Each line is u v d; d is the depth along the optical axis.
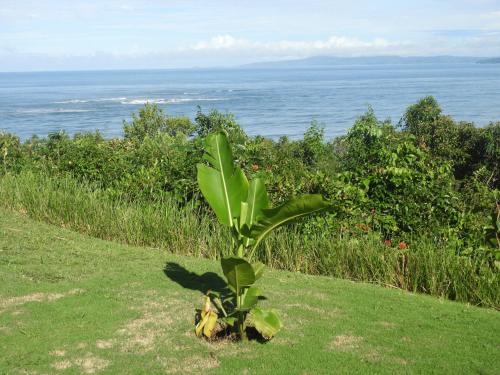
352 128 12.99
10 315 5.06
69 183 9.91
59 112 93.88
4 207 9.90
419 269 6.57
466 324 5.28
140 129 26.50
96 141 12.16
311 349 4.57
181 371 4.17
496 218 6.82
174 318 5.09
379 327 5.10
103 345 4.54
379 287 6.51
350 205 7.66
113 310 5.23
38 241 7.71
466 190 10.95
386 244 7.21
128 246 7.99
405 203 7.49
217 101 121.12
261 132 67.00
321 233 7.52
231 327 4.88
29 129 68.56
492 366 4.35
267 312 4.72
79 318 5.02
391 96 132.12
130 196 9.30
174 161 9.31
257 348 4.59
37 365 4.19
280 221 4.65
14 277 6.10
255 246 4.95
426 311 5.62
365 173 8.16
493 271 6.32
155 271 6.59
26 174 10.77
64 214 9.01
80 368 4.17
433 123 18.22
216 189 5.20
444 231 7.22
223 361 4.34
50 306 5.28
